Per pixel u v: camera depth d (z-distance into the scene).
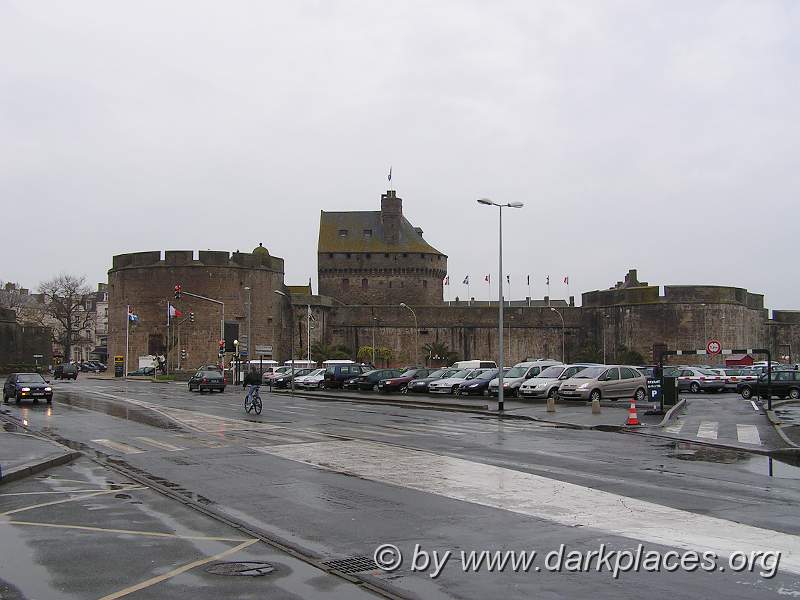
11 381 40.06
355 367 57.53
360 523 10.91
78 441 22.08
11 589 7.92
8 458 17.23
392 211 112.69
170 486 14.21
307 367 72.38
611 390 36.94
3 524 10.98
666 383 33.00
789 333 96.00
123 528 10.72
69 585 8.05
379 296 110.19
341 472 15.69
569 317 94.75
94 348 150.12
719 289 85.81
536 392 38.62
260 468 16.41
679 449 19.70
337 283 110.31
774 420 27.02
